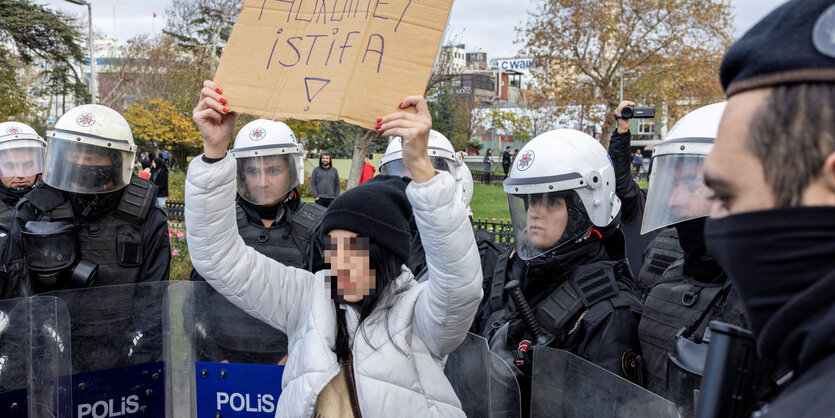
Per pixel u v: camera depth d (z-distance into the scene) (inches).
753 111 28.9
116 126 135.0
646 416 67.1
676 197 83.0
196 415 114.3
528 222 101.8
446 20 72.9
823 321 26.1
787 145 27.6
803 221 27.0
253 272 83.4
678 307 81.7
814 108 27.1
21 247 126.3
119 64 1610.5
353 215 77.4
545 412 80.7
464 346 91.4
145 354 112.1
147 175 620.7
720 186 30.8
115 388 109.6
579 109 1053.2
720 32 960.9
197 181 79.2
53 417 99.0
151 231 138.9
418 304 77.2
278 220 150.9
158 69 1427.2
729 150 30.0
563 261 98.0
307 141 1131.9
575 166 99.1
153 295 112.5
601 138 1083.9
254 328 112.9
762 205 28.9
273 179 146.8
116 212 136.6
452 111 1302.9
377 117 71.1
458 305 71.6
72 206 135.7
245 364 111.7
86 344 107.3
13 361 95.7
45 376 98.2
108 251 134.0
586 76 1105.4
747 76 29.4
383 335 76.1
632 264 159.6
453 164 149.3
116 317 109.6
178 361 113.8
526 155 104.0
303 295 86.9
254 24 79.5
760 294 29.1
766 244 28.1
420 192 68.7
